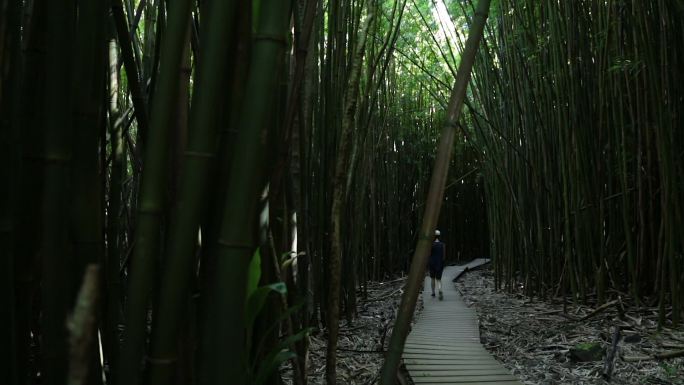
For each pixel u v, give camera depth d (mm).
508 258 6230
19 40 965
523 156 5312
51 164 893
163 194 889
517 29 5211
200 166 870
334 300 1482
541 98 5133
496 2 5547
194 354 1087
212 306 899
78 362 424
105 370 1544
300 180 2170
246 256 879
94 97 940
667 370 2814
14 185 977
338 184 1469
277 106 1212
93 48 922
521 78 5367
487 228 11070
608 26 4082
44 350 906
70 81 912
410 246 9289
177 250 872
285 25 867
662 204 3664
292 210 1692
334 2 3283
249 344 1089
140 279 876
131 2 2848
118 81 1546
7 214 906
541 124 5121
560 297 5336
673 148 3627
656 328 3654
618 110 4441
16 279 1031
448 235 10688
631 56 3941
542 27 4781
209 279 1013
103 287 1146
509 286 6145
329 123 3482
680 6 3354
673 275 3592
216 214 1016
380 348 3412
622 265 4801
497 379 2730
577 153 4602
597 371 2912
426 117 9055
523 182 5695
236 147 871
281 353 1168
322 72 3547
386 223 8352
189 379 1073
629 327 3729
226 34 869
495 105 5988
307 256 2924
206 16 894
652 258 4375
